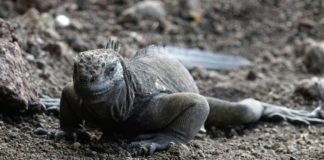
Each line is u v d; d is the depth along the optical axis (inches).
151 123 515.2
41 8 979.3
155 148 503.2
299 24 1120.2
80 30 959.6
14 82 540.7
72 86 518.0
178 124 516.4
